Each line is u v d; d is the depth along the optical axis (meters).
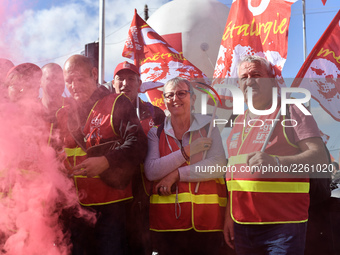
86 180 2.54
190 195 2.62
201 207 2.60
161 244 2.68
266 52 3.47
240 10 3.60
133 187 2.89
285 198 2.24
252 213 2.28
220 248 2.80
